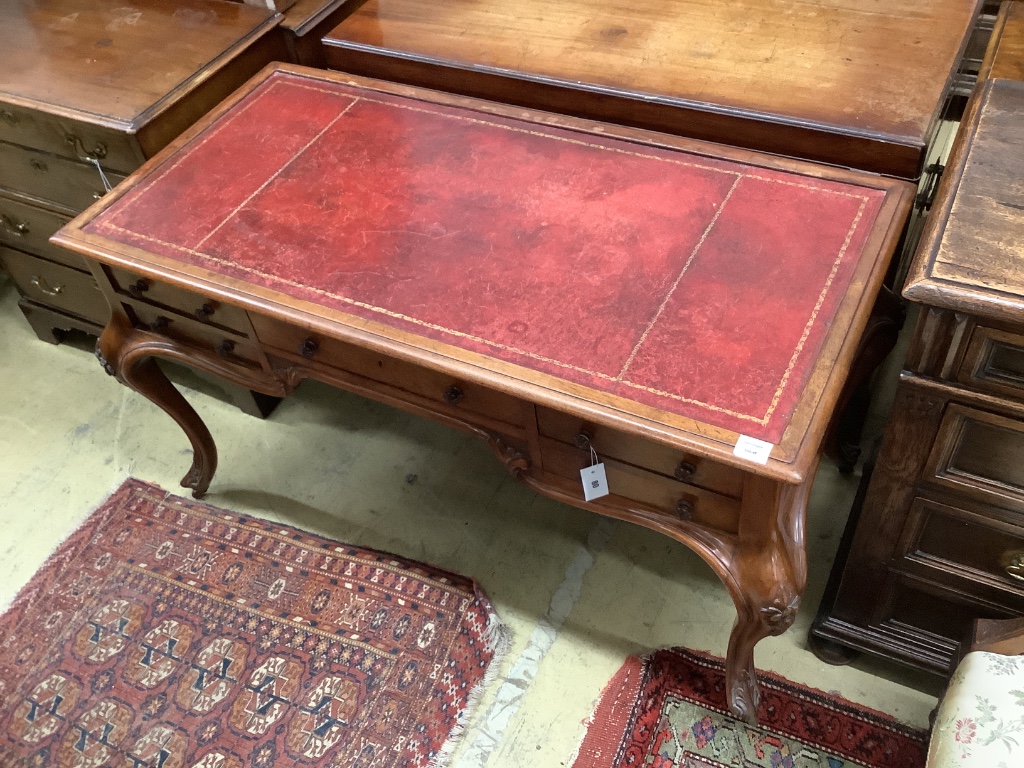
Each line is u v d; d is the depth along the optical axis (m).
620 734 1.55
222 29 1.86
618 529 1.87
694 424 1.06
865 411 1.78
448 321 1.22
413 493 1.98
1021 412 1.09
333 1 1.94
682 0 1.80
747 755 1.50
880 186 1.32
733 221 1.31
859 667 1.60
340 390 2.24
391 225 1.38
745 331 1.15
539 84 1.64
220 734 1.63
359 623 1.76
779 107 1.49
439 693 1.64
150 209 1.45
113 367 1.64
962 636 1.45
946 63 1.53
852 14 1.68
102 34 1.89
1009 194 1.09
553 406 1.11
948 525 1.30
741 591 1.21
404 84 1.80
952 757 1.06
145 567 1.89
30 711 1.69
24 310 2.34
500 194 1.41
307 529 1.93
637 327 1.18
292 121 1.60
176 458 2.10
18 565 1.92
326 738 1.61
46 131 1.77
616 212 1.35
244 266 1.33
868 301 1.16
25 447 2.16
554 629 1.72
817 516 1.83
